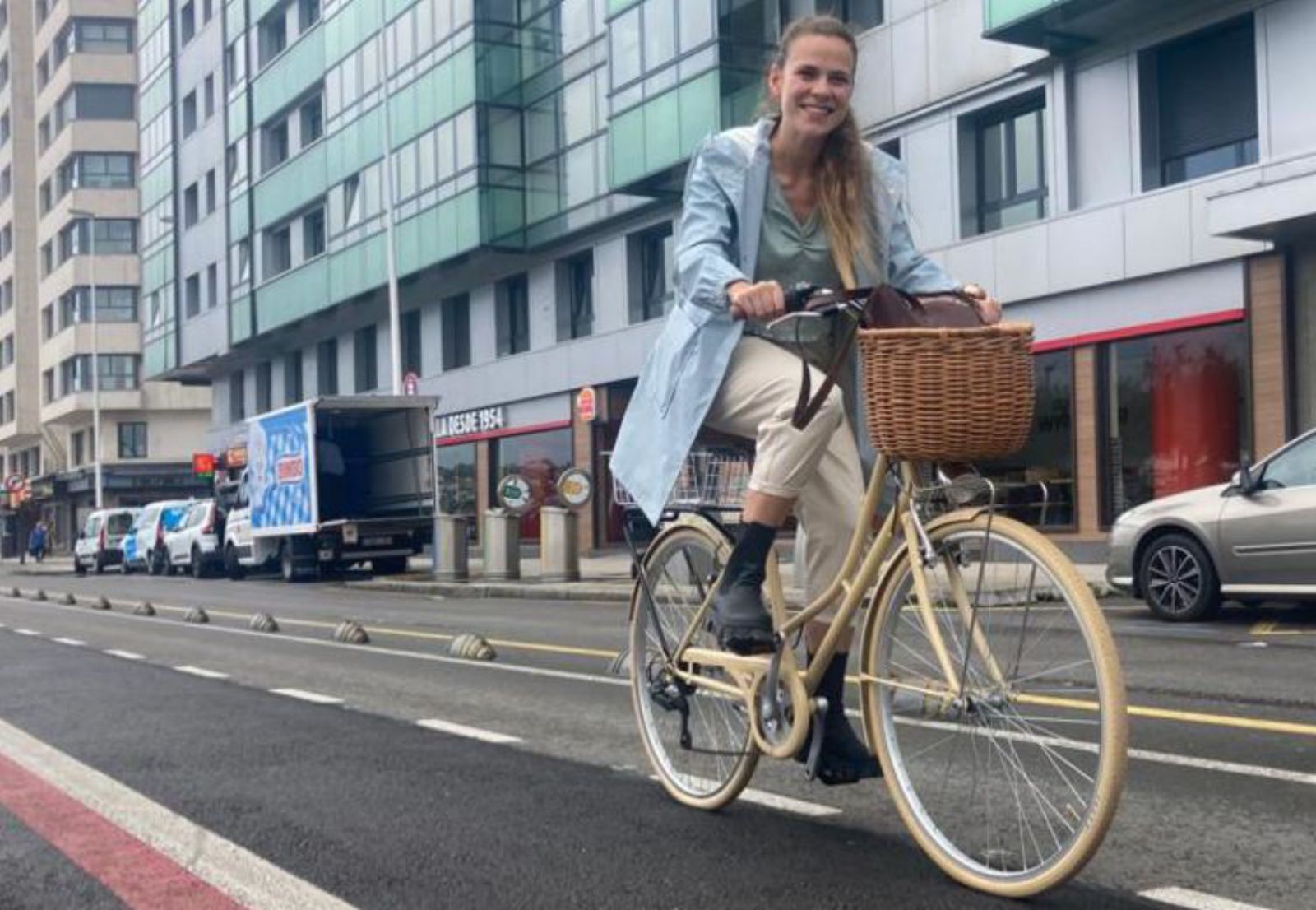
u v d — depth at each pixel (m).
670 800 5.01
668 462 4.10
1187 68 17.66
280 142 43.03
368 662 10.23
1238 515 10.54
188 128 50.59
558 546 20.59
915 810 3.90
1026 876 3.58
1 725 7.34
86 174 66.44
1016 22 17.61
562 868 4.17
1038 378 19.22
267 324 41.69
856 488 4.08
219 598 21.22
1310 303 15.98
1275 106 16.25
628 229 27.77
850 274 4.01
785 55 4.05
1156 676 7.86
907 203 4.26
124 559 38.75
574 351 29.14
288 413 26.47
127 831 4.83
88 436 68.25
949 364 3.46
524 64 30.30
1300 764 5.34
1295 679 7.67
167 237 51.78
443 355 34.56
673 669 4.75
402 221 33.06
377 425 27.39
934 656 3.75
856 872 3.98
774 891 3.84
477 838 4.56
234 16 45.38
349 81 36.41
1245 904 3.61
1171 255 17.20
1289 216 14.95
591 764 5.79
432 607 17.33
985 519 3.55
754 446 4.30
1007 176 20.17
